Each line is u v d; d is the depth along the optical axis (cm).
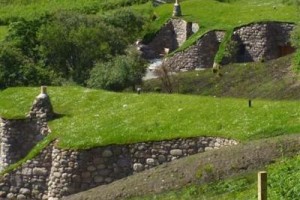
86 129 4456
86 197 3872
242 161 3688
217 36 8762
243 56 8688
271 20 8638
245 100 4519
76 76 7888
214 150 3894
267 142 3756
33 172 4394
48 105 4750
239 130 4097
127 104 4775
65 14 8700
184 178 3747
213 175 3684
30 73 7231
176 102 4625
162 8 10188
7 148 4794
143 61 7931
